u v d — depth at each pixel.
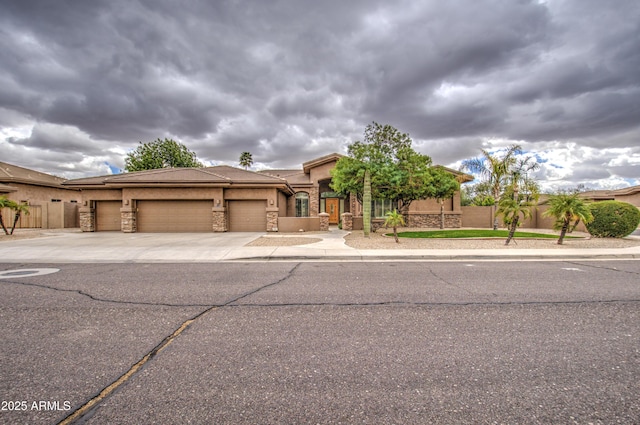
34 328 4.23
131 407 2.55
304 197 27.16
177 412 2.49
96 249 12.06
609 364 3.28
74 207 25.39
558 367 3.22
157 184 19.56
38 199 28.22
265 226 20.73
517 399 2.68
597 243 14.04
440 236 16.05
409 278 7.38
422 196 18.20
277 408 2.55
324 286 6.57
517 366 3.24
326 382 2.93
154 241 14.71
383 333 4.09
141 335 4.01
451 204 23.33
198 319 4.59
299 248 12.29
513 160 19.55
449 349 3.63
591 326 4.32
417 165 17.16
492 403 2.62
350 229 21.89
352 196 25.05
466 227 23.88
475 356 3.46
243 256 10.40
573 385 2.88
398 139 17.50
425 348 3.65
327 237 16.55
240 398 2.68
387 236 16.75
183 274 7.86
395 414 2.48
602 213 16.14
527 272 8.12
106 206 21.00
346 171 17.30
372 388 2.84
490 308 5.09
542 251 11.56
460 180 22.42
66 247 12.60
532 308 5.09
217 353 3.52
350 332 4.12
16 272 8.15
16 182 26.27
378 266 9.07
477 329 4.22
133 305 5.25
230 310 4.98
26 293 5.99
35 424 2.34
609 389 2.82
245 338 3.92
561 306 5.19
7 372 3.10
